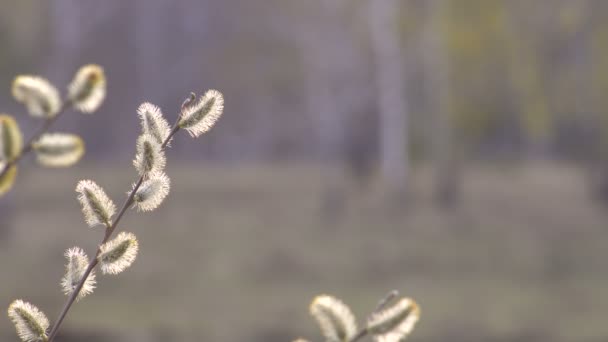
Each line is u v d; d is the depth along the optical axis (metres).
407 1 27.62
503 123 32.50
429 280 15.72
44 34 25.08
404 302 1.30
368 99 33.25
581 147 35.62
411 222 21.73
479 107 29.62
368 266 16.41
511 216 23.42
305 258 16.70
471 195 27.53
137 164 1.63
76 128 30.30
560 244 19.30
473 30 27.69
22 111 21.33
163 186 1.63
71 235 17.14
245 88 35.97
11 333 10.95
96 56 29.25
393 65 27.45
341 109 33.25
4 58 24.11
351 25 32.06
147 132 1.63
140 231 18.95
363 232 20.09
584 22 28.14
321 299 1.31
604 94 28.31
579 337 12.50
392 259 17.03
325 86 33.16
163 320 12.50
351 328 1.29
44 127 1.60
